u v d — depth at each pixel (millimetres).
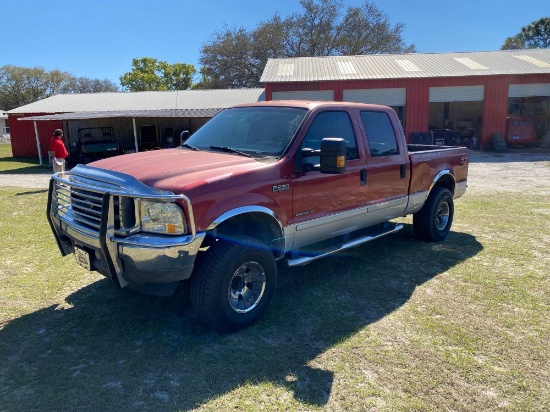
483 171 15516
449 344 3609
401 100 22844
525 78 22594
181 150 4543
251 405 2875
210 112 21391
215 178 3590
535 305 4324
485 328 3871
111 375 3203
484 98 22781
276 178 3988
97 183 3732
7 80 53469
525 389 3031
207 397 2951
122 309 4281
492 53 27500
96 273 5219
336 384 3092
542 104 26203
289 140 4238
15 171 18281
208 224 3482
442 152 6379
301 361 3377
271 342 3660
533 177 13852
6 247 6223
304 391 3014
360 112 5066
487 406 2865
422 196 6020
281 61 27344
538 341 3648
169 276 3398
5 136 50969
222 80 42312
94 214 3701
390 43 40875
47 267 5422
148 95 27828
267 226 4125
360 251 6066
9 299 4492
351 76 22828
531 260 5656
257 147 4352
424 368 3279
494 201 9758
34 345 3617
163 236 3365
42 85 54812
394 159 5406
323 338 3725
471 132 25000
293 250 4352
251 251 3785
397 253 5977
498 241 6535
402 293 4645
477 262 5598
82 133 22781
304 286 4852
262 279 3980
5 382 3119
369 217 5180
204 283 3586
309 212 4332
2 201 10070
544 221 7777
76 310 4258
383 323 3979
